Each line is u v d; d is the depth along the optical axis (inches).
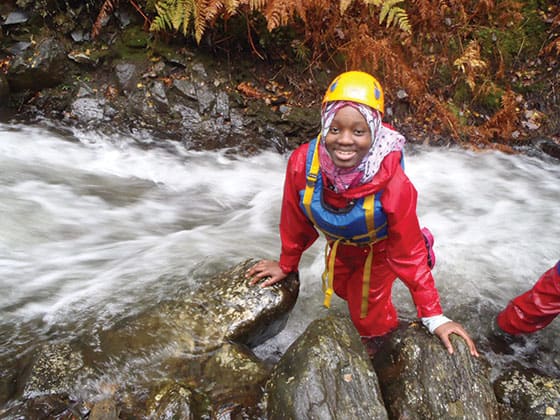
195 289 113.7
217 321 105.3
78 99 191.9
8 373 97.9
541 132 221.3
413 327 101.3
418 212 175.8
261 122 197.8
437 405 89.4
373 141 83.5
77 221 151.3
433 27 227.3
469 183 194.2
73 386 93.0
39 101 192.5
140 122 191.2
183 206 167.3
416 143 211.6
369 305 109.2
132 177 176.2
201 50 202.7
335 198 90.3
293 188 94.5
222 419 90.0
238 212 167.6
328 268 104.3
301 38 209.0
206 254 141.3
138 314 111.4
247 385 95.1
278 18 177.6
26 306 116.5
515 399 99.3
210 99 196.7
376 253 101.3
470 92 226.7
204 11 177.8
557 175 202.1
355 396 85.7
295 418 83.2
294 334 119.2
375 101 81.6
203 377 97.3
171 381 96.1
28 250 136.0
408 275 96.0
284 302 108.9
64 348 100.4
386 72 211.9
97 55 196.7
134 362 98.7
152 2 196.9
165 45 200.7
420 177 195.9
